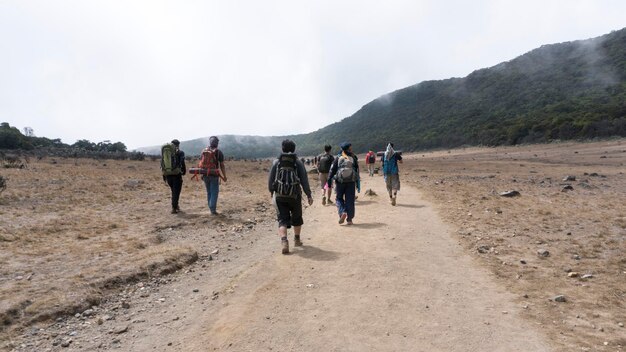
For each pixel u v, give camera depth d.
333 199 13.18
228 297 4.54
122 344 3.61
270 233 8.14
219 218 9.37
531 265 5.42
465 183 16.89
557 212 9.05
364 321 3.78
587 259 5.63
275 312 4.02
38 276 5.13
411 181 18.75
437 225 8.01
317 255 5.98
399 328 3.63
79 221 8.89
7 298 4.33
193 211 10.41
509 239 6.82
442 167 33.06
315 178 21.48
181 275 5.59
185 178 21.55
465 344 3.32
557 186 14.86
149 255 6.09
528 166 29.38
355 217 9.13
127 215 9.80
